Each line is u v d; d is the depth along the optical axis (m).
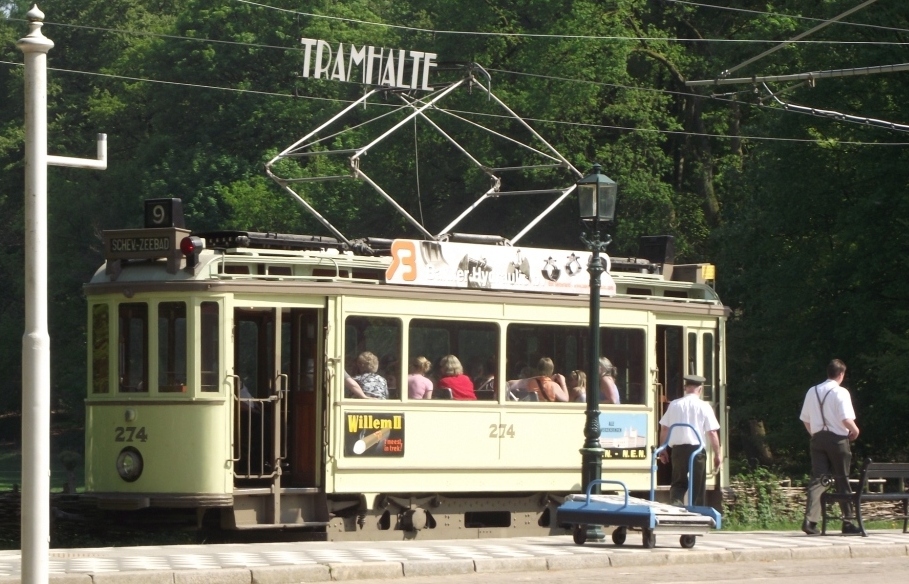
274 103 50.38
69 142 61.12
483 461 18.67
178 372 16.94
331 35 50.09
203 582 12.13
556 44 42.44
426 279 18.31
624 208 43.44
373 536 17.81
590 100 42.22
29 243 9.59
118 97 59.41
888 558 15.92
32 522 9.53
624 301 20.34
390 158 46.25
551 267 19.66
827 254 37.09
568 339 19.77
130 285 17.17
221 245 17.98
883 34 34.12
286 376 17.14
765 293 37.50
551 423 19.42
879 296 35.88
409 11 51.09
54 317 56.38
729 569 14.36
